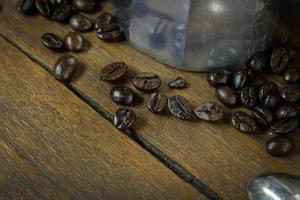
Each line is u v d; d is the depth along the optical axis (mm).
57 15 295
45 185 235
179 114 255
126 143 250
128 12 276
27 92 267
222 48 266
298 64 283
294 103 260
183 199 233
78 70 277
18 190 233
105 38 286
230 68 276
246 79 265
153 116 259
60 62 272
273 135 254
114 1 285
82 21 294
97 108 264
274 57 272
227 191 236
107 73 270
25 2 300
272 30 274
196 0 248
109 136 252
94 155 245
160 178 239
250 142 252
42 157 243
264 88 260
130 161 244
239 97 263
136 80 266
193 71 277
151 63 282
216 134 254
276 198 220
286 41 286
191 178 241
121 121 252
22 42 290
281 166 245
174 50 268
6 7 305
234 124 253
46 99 265
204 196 234
